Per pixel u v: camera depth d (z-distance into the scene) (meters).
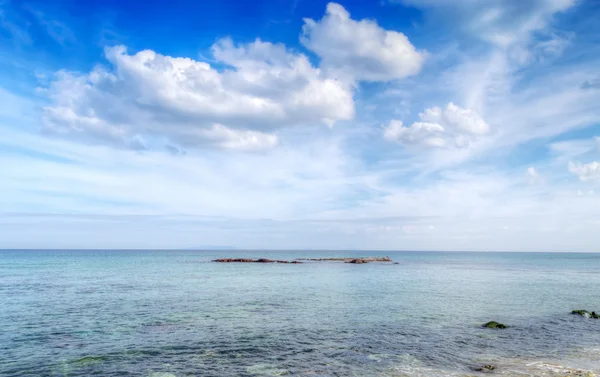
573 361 20.59
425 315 33.53
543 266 135.50
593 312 34.34
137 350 22.12
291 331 27.06
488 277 79.69
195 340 24.41
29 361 20.03
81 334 25.66
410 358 21.00
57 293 45.53
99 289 49.97
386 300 42.69
